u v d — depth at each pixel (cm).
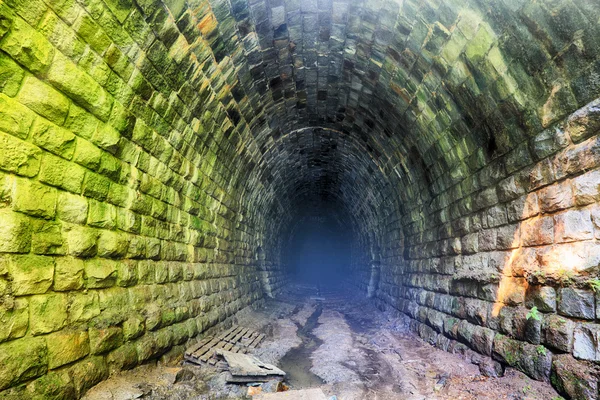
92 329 444
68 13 358
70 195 411
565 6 376
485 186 639
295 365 760
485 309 628
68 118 394
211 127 752
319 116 1103
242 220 1269
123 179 510
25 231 351
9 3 305
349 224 2345
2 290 327
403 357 768
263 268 1700
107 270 480
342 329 1108
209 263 909
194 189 778
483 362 598
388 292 1343
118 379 477
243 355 706
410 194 1051
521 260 542
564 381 434
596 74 389
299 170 1664
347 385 618
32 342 357
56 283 390
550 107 460
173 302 671
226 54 638
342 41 718
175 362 646
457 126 663
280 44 716
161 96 550
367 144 1158
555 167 475
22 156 343
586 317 425
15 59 324
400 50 652
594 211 423
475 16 480
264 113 948
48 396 366
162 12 466
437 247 879
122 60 447
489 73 520
